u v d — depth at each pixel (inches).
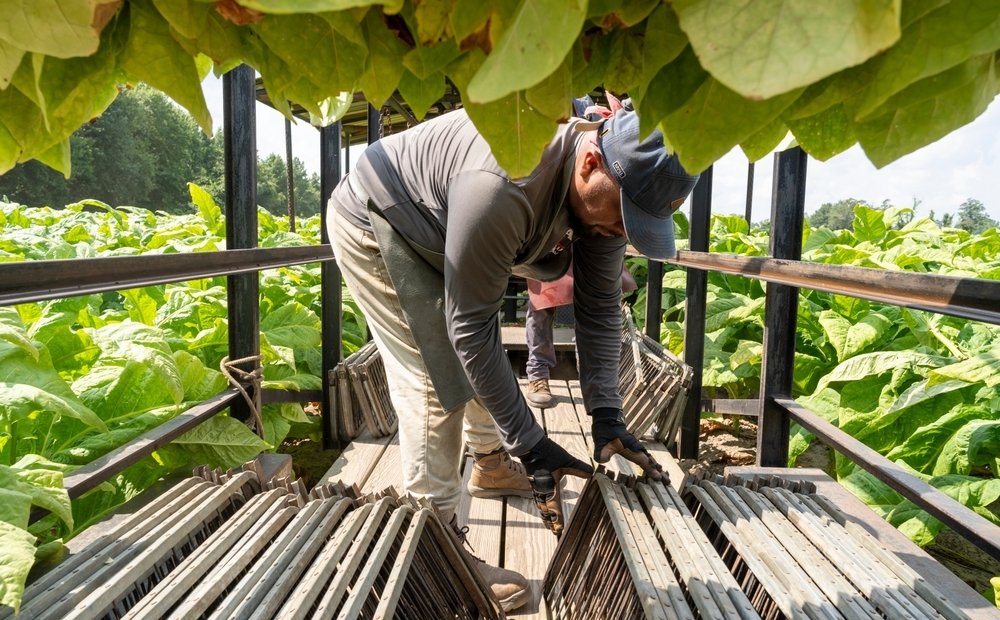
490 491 97.3
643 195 52.8
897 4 11.3
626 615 54.2
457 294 59.3
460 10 16.1
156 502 60.2
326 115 27.3
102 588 45.6
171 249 166.9
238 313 107.4
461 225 56.1
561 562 71.9
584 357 74.0
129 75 23.9
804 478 93.3
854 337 136.3
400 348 71.9
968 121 17.1
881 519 80.1
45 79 20.1
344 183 75.1
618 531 55.7
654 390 124.1
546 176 56.4
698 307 130.6
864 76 16.3
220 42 21.0
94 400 93.9
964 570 109.0
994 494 98.7
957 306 52.3
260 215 263.1
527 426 65.5
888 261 177.8
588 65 20.0
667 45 17.0
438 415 70.7
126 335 95.3
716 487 65.4
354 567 51.7
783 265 84.7
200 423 92.5
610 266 71.0
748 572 57.3
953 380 111.0
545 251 65.2
